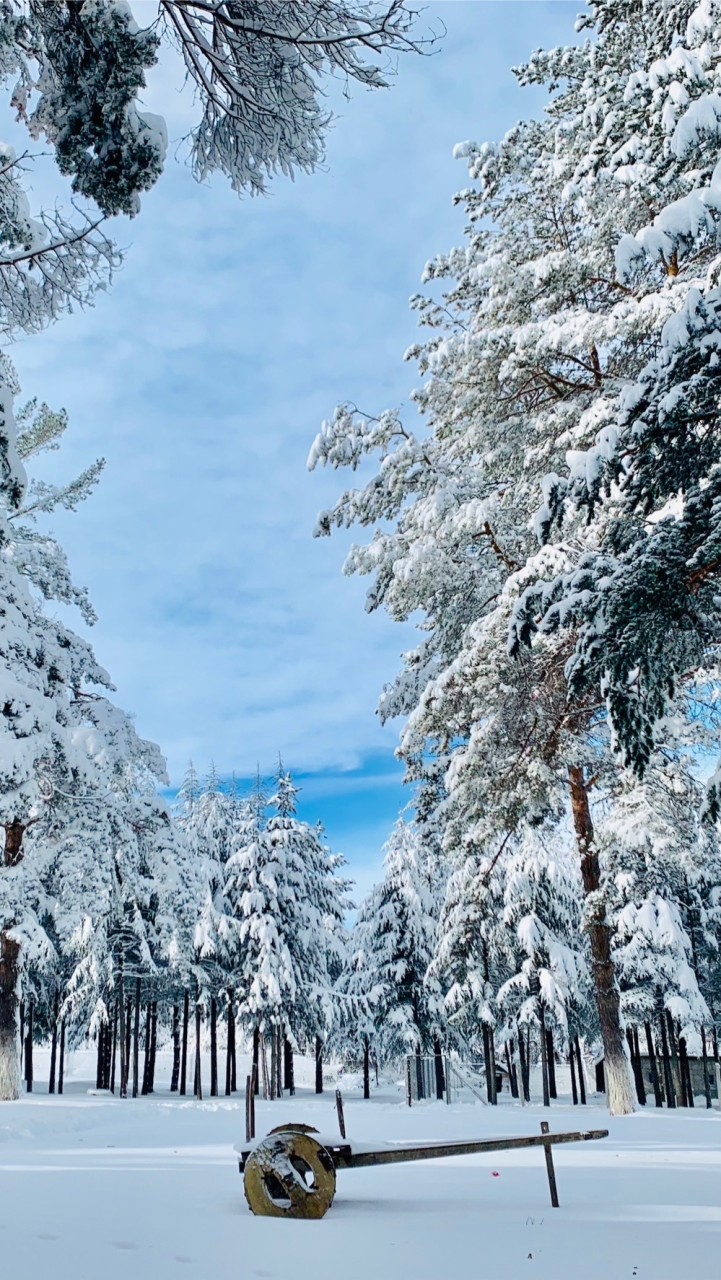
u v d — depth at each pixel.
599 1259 5.04
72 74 5.62
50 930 32.41
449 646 17.56
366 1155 7.16
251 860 37.12
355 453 16.11
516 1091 41.16
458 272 17.78
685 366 6.54
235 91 5.97
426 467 15.81
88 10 5.25
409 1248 5.39
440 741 16.56
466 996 31.92
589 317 13.29
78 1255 4.93
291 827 39.19
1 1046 21.58
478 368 15.73
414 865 38.41
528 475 16.25
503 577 16.06
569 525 12.45
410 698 18.00
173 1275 4.52
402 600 16.19
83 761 21.33
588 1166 10.09
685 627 7.13
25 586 22.58
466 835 14.59
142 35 5.38
